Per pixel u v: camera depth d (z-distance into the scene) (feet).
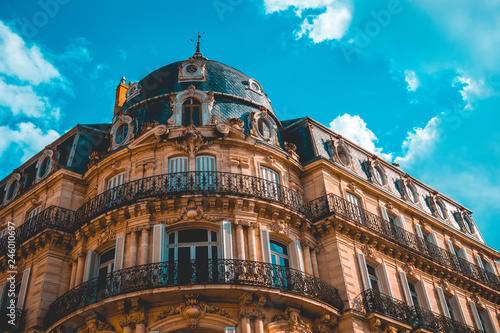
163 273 75.72
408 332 87.10
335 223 90.68
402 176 119.85
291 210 87.86
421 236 110.73
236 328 72.74
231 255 79.20
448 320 97.45
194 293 73.26
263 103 107.76
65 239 89.25
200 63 107.24
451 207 130.00
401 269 98.22
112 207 84.28
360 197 102.68
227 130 93.15
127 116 101.19
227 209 84.02
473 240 125.90
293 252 86.07
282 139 106.52
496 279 121.08
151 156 91.40
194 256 80.28
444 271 106.42
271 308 76.38
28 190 101.04
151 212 83.10
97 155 98.63
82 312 75.05
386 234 99.19
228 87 105.09
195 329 72.64
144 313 73.26
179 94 98.48
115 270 78.54
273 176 94.84
